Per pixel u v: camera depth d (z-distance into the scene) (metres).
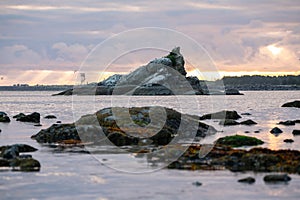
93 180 25.33
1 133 47.22
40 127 54.31
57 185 24.23
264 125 54.12
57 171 27.44
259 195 22.09
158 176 26.09
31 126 55.66
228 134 44.03
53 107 113.31
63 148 35.84
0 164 28.88
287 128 50.72
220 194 22.36
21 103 143.75
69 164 29.52
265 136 42.97
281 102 134.00
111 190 23.28
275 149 34.25
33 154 33.16
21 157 30.98
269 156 28.58
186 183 24.47
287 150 31.17
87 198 21.98
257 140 37.22
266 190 22.88
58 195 22.45
